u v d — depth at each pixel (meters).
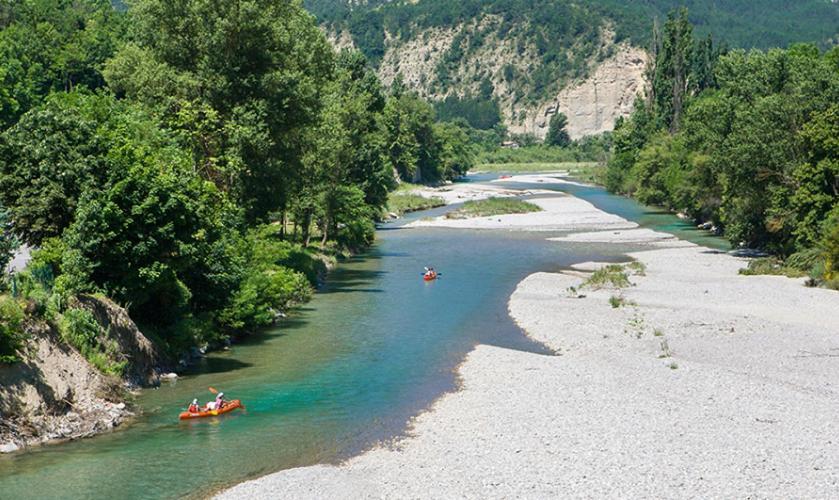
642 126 172.25
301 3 70.69
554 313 52.88
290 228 89.44
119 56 61.91
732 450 27.94
